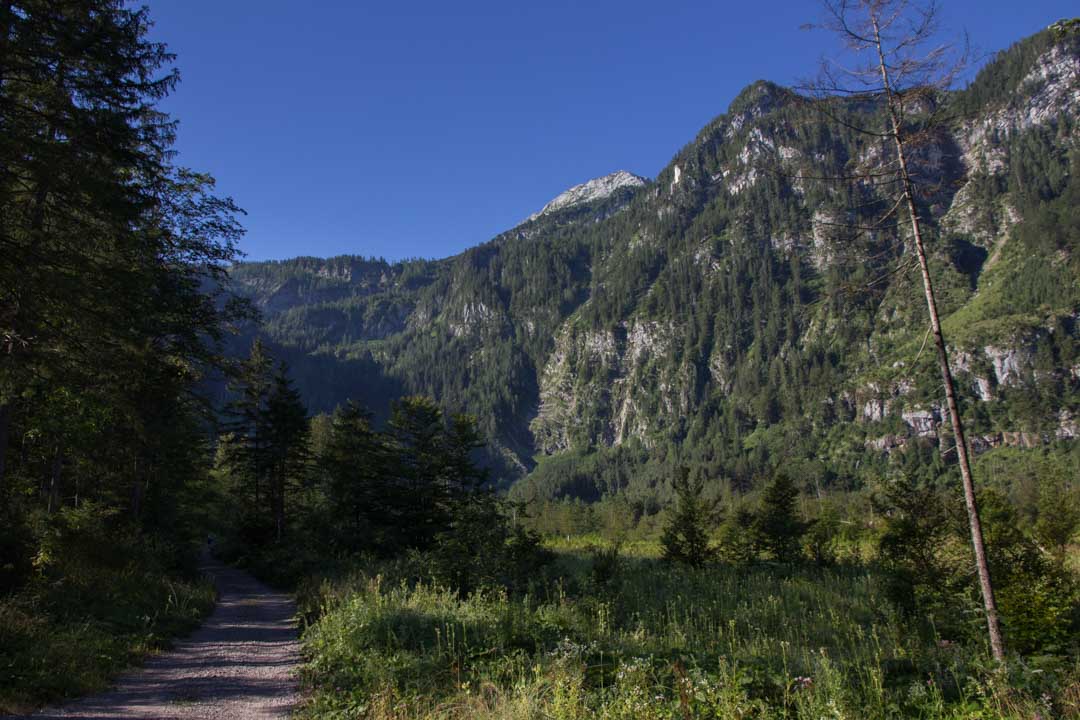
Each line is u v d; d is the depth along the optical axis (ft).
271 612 54.13
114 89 41.39
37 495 61.11
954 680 21.79
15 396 38.83
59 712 21.86
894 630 36.42
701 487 86.38
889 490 50.24
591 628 36.73
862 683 21.35
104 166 38.45
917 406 520.42
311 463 121.49
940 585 43.65
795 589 59.62
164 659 33.14
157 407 66.90
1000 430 485.15
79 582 41.37
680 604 50.26
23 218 35.47
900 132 34.01
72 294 34.76
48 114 35.99
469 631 31.30
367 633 31.35
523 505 53.01
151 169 45.16
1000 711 18.26
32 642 27.76
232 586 78.02
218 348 71.00
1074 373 492.13
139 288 40.09
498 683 23.16
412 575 53.72
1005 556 39.37
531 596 43.11
